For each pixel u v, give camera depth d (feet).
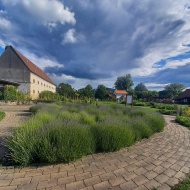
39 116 18.03
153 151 12.37
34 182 7.56
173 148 13.25
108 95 192.34
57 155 9.61
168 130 20.99
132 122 16.40
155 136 17.24
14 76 97.30
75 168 9.11
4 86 62.44
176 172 9.00
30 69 100.83
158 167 9.59
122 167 9.44
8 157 10.06
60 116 20.02
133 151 12.23
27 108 44.86
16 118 25.55
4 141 12.90
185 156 11.50
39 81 123.54
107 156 11.08
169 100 187.42
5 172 8.46
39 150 9.69
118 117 19.11
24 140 9.83
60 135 10.27
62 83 192.34
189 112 39.63
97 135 12.34
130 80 251.19
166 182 7.90
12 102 59.47
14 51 98.07
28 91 98.99
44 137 10.13
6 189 6.96
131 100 33.71
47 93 101.91
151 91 236.02
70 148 9.99
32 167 9.07
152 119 19.60
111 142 11.96
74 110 29.09
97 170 8.96
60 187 7.21
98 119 20.74
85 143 10.87
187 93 176.24
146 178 8.26
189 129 22.33
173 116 41.09
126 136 12.92
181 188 7.27
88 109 29.48
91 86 153.58
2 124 20.22
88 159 10.48
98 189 7.14
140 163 10.08
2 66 96.53
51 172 8.56
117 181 7.88
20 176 8.08
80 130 11.37
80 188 7.18
